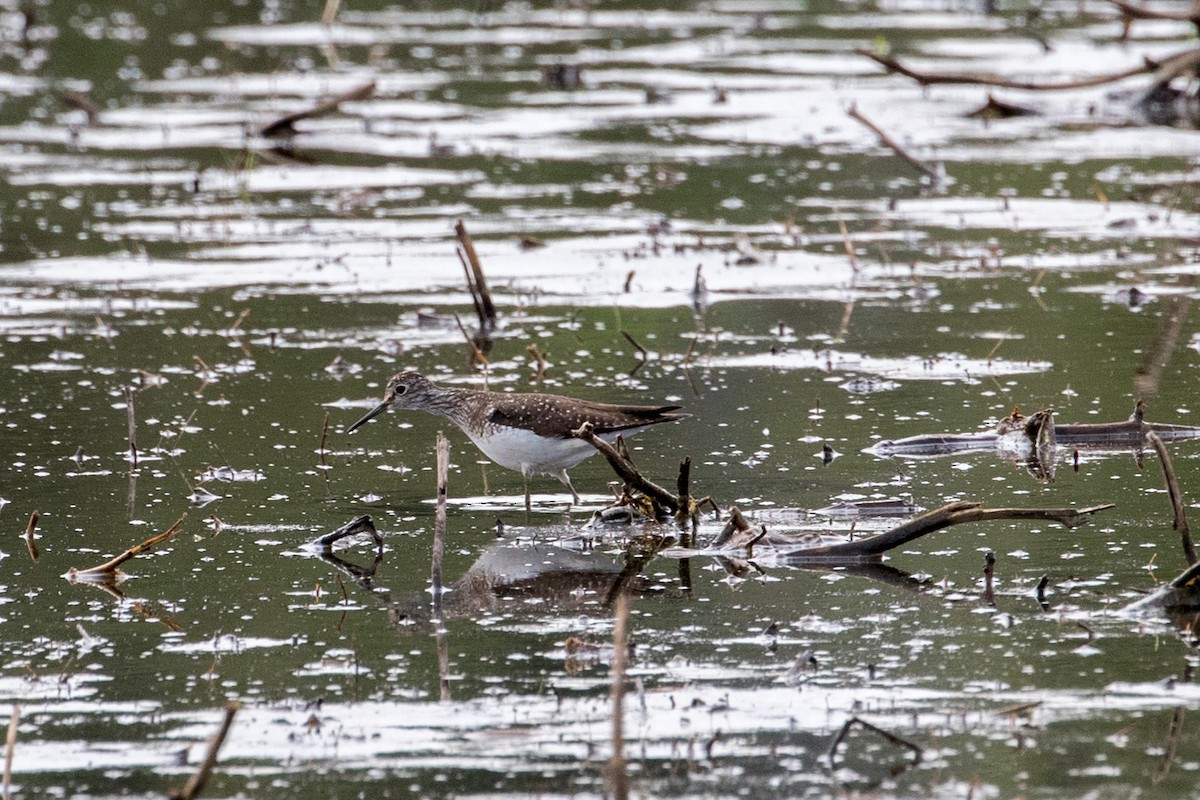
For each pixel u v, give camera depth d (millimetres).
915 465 13023
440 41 37500
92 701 8945
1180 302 17859
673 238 21281
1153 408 14203
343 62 34688
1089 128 27906
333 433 14352
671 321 17922
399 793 7883
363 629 9930
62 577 10898
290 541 11609
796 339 17031
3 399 15234
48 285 19438
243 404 15172
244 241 21531
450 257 20609
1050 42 34625
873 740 8344
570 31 38938
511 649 9578
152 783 8000
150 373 16031
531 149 26984
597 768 8117
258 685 9117
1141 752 8148
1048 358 15969
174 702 8906
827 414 14477
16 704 8672
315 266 20297
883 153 26484
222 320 18109
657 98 30719
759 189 24078
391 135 28188
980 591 10320
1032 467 12883
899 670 9133
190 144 27484
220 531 11805
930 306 18156
